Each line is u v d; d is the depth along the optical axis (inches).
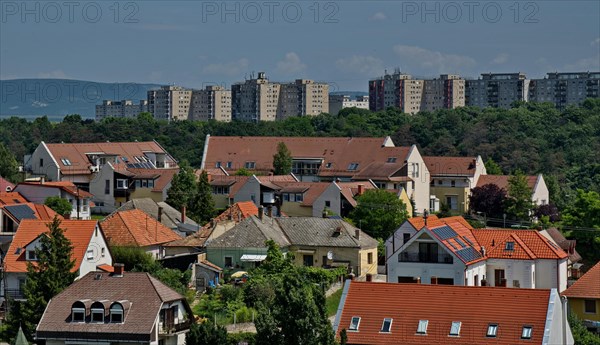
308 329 5103.3
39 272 6432.1
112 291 5738.2
